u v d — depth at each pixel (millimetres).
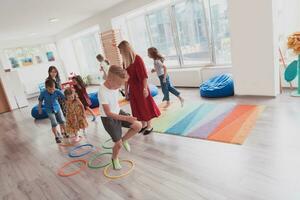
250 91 4242
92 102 5723
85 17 7602
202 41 5770
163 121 3783
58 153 3418
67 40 10352
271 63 3830
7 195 2512
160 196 2035
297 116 3055
